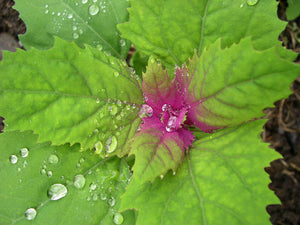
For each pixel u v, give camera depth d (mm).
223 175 114
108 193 137
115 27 153
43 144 134
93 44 153
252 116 105
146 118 130
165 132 125
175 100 130
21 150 131
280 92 94
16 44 202
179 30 139
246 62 94
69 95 120
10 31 201
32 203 127
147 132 121
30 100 114
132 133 134
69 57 118
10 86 110
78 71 120
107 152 130
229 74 100
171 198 115
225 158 117
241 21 133
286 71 90
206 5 134
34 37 147
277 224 216
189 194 114
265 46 132
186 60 146
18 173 129
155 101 129
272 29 131
